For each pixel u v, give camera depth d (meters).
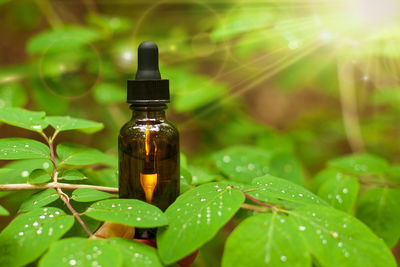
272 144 0.60
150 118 0.27
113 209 0.24
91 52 0.55
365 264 0.22
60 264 0.21
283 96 0.94
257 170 0.35
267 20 0.41
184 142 0.81
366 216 0.31
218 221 0.23
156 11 0.74
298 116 0.92
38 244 0.22
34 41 0.48
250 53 0.50
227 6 0.60
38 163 0.33
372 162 0.37
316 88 0.77
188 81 0.55
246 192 0.25
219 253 0.44
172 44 0.60
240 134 0.62
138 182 0.27
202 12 0.67
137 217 0.23
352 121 0.67
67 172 0.28
